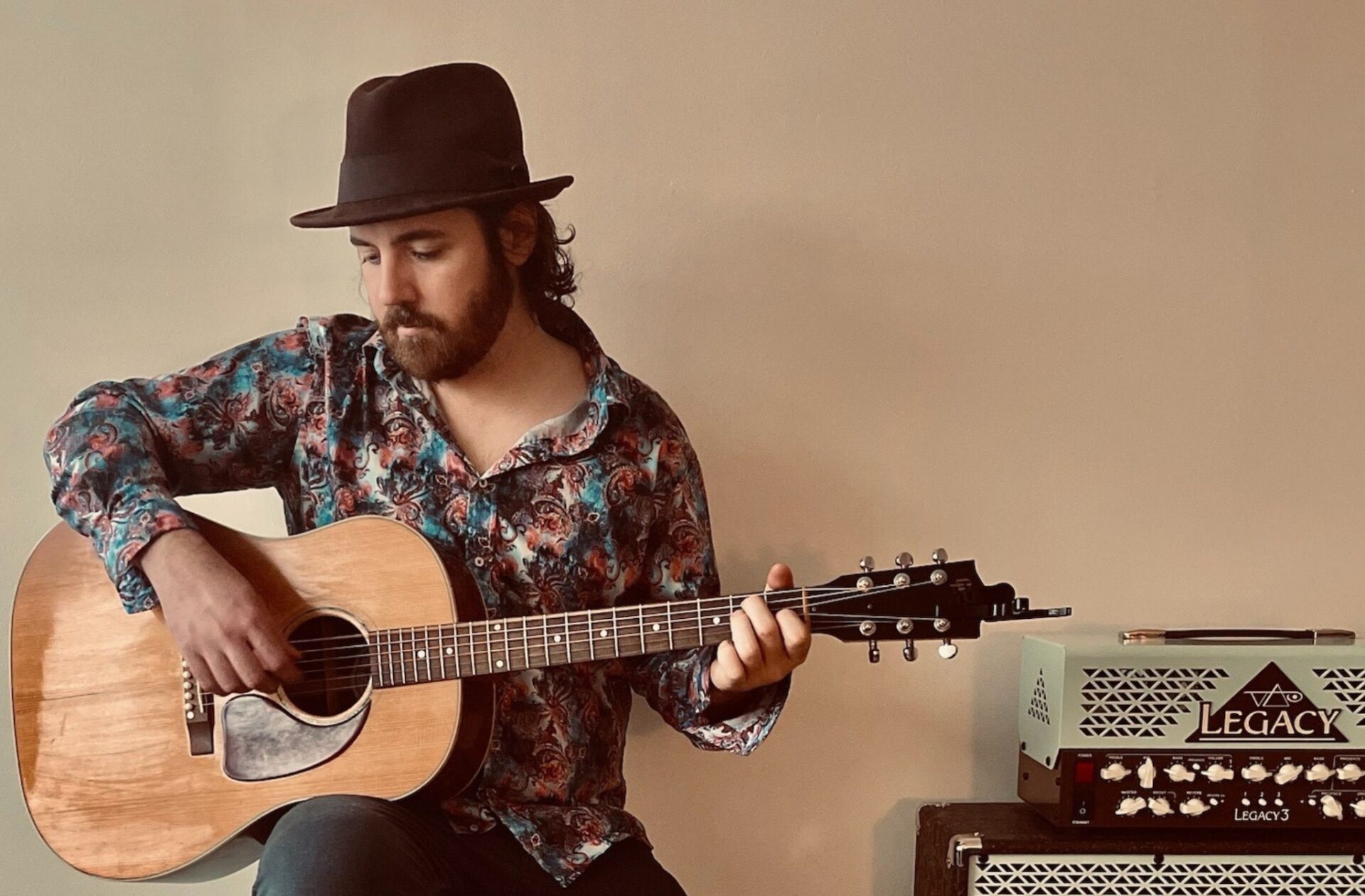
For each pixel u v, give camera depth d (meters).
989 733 1.86
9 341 1.82
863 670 1.86
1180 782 1.59
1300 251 1.85
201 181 1.82
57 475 1.44
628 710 1.61
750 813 1.86
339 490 1.50
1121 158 1.84
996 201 1.84
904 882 1.86
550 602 1.50
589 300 1.83
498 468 1.48
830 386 1.85
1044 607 1.86
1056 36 1.83
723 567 1.85
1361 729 1.58
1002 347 1.85
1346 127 1.84
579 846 1.43
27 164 1.81
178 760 1.43
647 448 1.56
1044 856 1.58
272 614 1.43
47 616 1.47
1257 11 1.83
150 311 1.82
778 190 1.83
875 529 1.86
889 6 1.83
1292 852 1.56
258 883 1.17
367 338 1.55
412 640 1.39
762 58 1.83
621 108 1.82
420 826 1.34
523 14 1.81
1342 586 1.87
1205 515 1.86
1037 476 1.86
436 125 1.42
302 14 1.80
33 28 1.80
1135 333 1.85
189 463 1.51
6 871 1.83
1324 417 1.86
